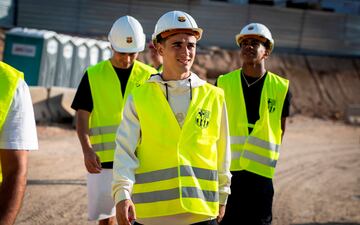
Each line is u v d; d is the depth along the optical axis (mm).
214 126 4273
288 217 10039
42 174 11648
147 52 31875
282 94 6375
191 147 4191
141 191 4211
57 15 35000
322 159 17703
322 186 13305
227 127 4383
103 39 35156
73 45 22844
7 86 3221
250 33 6266
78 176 11750
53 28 35000
